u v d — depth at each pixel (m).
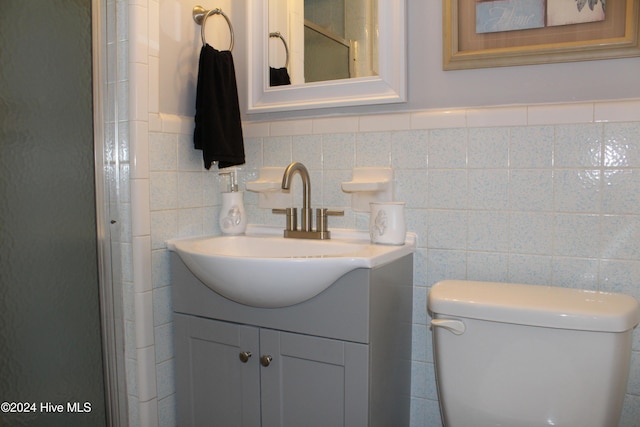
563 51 1.25
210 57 1.51
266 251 1.53
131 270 1.39
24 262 0.97
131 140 1.37
